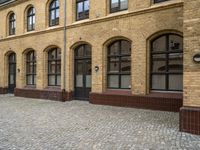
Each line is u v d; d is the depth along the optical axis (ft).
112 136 24.73
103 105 47.09
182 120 25.90
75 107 45.29
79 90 54.85
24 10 67.62
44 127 28.99
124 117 34.37
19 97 66.74
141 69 42.22
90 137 24.52
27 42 66.54
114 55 47.29
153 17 40.70
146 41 41.73
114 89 47.24
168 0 40.06
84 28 51.70
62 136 25.02
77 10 54.44
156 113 37.35
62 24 56.59
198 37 25.21
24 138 24.45
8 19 74.79
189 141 22.72
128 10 44.21
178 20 37.96
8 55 76.07
